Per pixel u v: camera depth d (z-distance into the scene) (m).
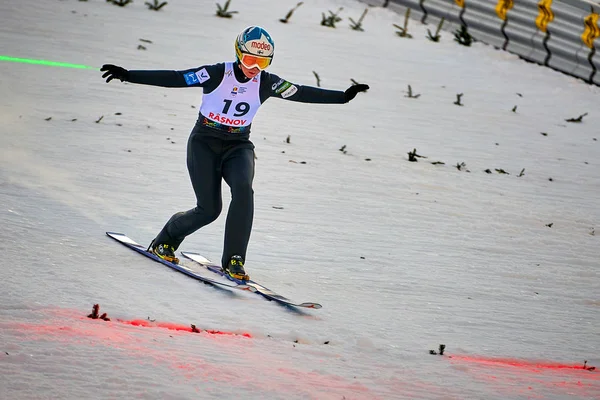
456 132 45.03
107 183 30.06
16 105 37.59
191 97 43.66
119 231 25.95
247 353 17.89
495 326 22.88
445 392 17.14
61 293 19.98
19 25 51.12
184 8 62.62
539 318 24.03
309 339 19.83
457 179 37.59
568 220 34.38
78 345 16.50
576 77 58.25
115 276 22.08
